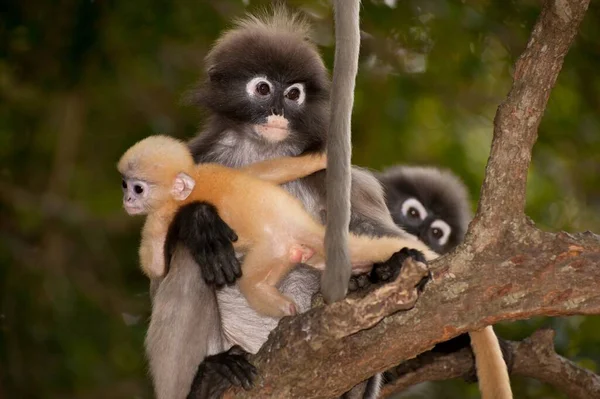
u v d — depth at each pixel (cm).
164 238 901
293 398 765
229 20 1463
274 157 974
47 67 1525
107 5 1485
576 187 1590
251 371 779
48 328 1452
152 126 1540
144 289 1545
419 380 1108
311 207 977
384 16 1501
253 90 982
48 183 1521
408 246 823
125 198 898
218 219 870
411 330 719
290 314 830
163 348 884
